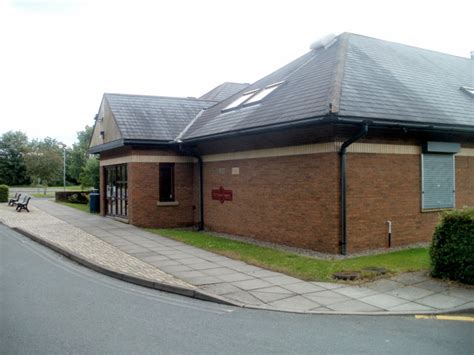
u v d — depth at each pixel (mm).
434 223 12117
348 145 10258
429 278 8148
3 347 4980
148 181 16484
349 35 15188
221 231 14977
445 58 17344
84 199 30141
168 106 18891
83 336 5340
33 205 26891
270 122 11234
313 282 7973
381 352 4914
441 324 5902
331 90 10758
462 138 12750
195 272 8703
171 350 4918
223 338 5320
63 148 48750
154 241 12617
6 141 63875
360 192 10664
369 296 7133
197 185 16781
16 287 7758
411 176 11680
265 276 8406
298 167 11336
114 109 17562
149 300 7027
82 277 8609
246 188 13523
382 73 12844
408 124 10469
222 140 14266
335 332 5566
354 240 10547
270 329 5672
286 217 11773
